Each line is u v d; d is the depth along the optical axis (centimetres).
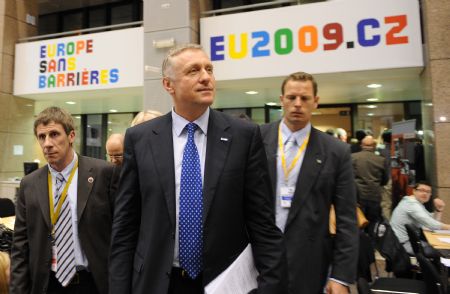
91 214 179
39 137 177
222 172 122
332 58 488
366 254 275
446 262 251
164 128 134
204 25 563
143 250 123
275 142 200
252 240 128
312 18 500
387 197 552
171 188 124
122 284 124
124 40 621
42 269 172
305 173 186
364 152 465
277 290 116
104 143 952
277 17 518
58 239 176
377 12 472
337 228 181
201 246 119
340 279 170
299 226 180
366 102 732
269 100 711
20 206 185
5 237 244
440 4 433
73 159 187
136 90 640
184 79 123
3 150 712
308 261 176
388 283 290
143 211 128
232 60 541
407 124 504
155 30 577
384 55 468
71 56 663
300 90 190
